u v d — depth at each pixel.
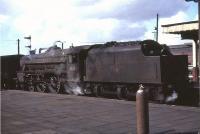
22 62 32.12
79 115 13.00
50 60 27.69
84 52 24.27
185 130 9.73
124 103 16.48
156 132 9.55
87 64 23.59
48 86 27.78
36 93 24.08
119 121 11.55
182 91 18.86
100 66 22.38
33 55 31.02
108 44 22.70
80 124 11.12
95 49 23.23
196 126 10.30
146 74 19.05
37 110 14.61
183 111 13.31
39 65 29.30
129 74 20.17
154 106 14.81
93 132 9.85
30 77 30.38
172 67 18.67
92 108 14.85
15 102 18.02
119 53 20.86
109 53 21.64
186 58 19.27
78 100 18.28
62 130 10.19
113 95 22.44
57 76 26.77
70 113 13.55
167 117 12.01
